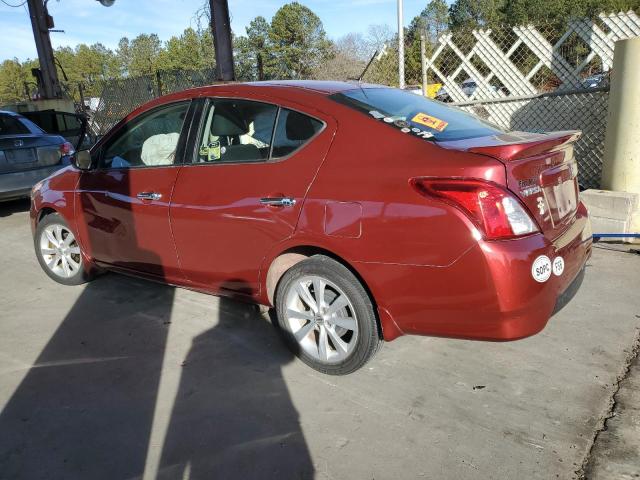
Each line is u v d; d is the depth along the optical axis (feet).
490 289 8.45
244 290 11.81
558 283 9.13
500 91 23.84
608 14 20.76
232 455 8.62
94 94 104.32
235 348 12.07
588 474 7.91
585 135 21.57
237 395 10.25
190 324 13.33
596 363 10.81
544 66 22.56
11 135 24.68
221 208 11.44
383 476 8.04
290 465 8.34
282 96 11.18
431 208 8.74
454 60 24.89
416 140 9.55
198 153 12.27
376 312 10.08
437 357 11.34
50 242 16.33
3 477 8.27
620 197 17.35
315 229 10.01
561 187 10.15
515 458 8.30
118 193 13.65
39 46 51.67
